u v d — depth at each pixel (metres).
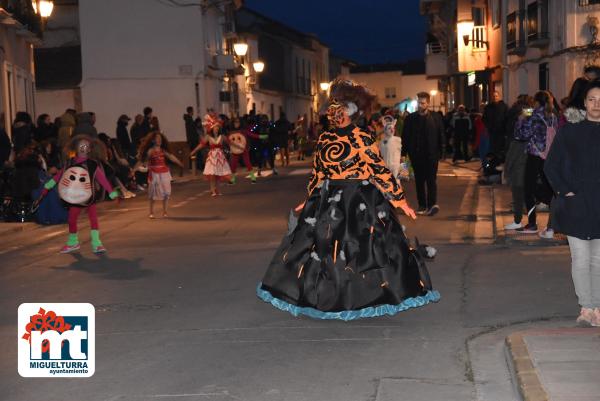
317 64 74.12
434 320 7.29
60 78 36.44
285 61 62.16
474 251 10.62
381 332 6.94
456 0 42.31
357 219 7.20
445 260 10.04
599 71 7.75
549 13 26.67
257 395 5.54
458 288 8.50
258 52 52.88
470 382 5.73
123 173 21.42
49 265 10.88
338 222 7.20
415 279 7.18
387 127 15.21
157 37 35.06
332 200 7.27
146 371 6.09
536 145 11.20
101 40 35.19
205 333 7.05
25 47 26.36
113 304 8.29
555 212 6.84
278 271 7.32
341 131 7.39
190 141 29.75
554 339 6.22
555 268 9.33
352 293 7.09
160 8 34.97
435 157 14.30
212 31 38.59
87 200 11.73
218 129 20.02
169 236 13.11
